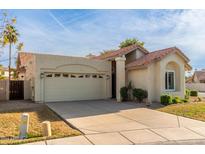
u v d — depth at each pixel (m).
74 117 10.58
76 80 18.31
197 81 50.97
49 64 16.91
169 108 13.23
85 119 10.10
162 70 16.77
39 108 13.66
